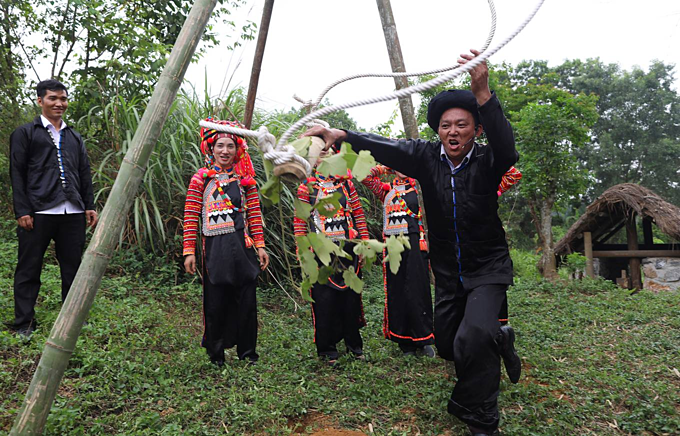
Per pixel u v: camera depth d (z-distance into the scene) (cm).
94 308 514
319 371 444
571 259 1226
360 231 491
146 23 923
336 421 345
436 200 331
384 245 196
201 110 778
